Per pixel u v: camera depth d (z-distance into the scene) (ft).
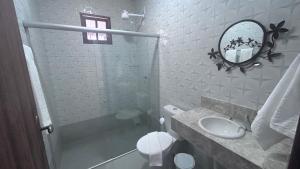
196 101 5.57
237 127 3.93
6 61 1.75
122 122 8.71
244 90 3.99
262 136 2.84
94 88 7.97
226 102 4.48
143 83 8.66
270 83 3.44
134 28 8.94
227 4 4.03
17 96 1.95
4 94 1.62
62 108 7.41
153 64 7.70
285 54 3.13
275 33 3.20
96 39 7.59
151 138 5.64
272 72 3.38
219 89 4.65
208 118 4.47
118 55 8.04
